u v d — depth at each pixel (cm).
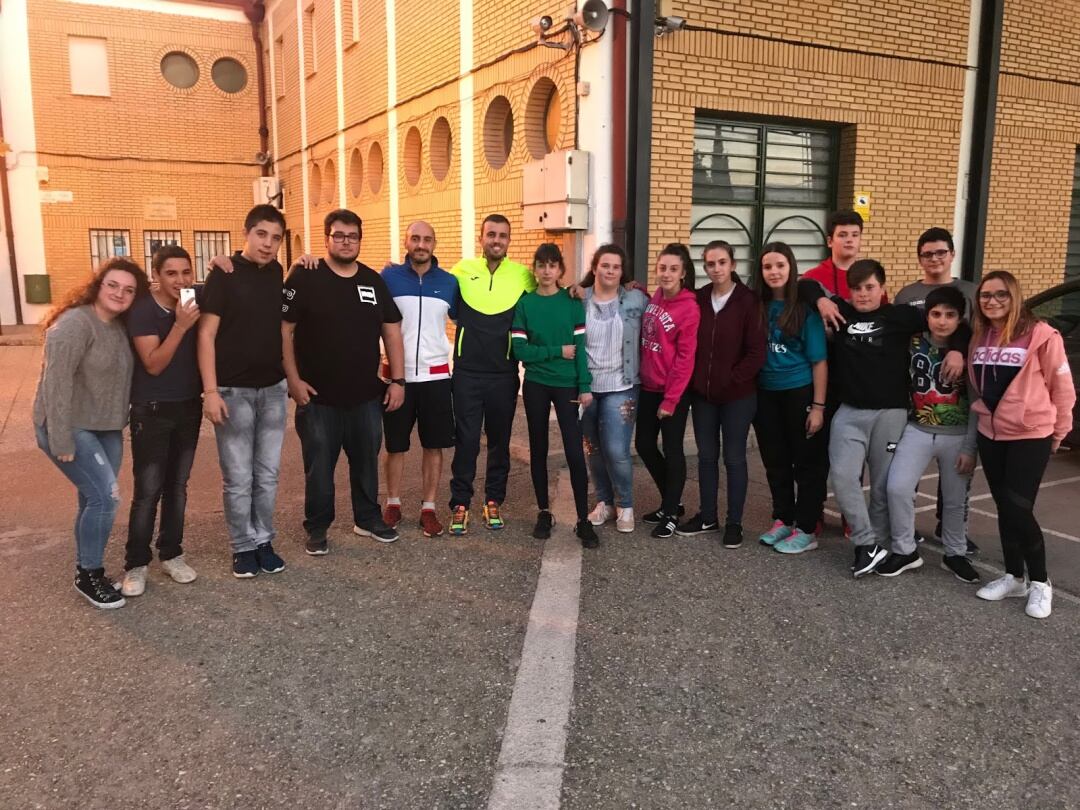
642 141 697
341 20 1305
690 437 719
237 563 427
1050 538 486
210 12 1695
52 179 1617
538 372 476
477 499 567
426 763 277
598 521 514
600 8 673
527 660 345
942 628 372
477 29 900
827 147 823
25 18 1561
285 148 1661
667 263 461
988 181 870
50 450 363
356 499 483
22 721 299
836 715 305
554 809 254
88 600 397
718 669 338
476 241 941
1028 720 301
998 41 847
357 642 360
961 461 414
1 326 1490
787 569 441
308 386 444
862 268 417
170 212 1716
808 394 449
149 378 393
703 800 259
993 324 387
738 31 730
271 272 415
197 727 296
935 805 256
